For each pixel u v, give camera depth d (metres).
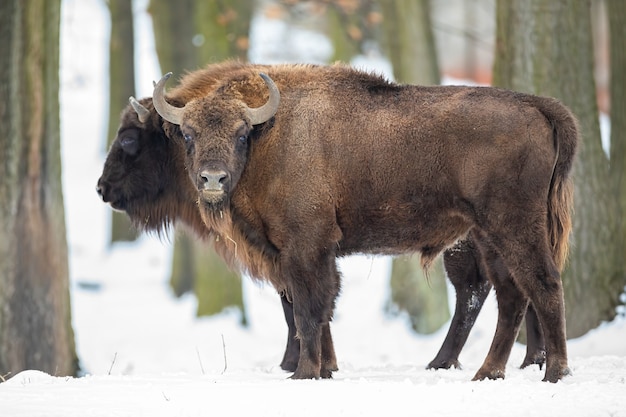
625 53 54.19
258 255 35.84
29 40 53.12
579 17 49.66
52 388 32.16
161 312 80.00
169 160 40.03
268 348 68.56
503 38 50.12
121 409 28.64
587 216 49.31
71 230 106.44
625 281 50.19
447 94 34.56
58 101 55.09
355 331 71.00
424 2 70.06
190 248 86.81
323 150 34.53
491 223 33.22
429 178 34.06
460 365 38.56
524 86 49.31
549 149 33.06
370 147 34.41
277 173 34.59
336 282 34.59
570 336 48.81
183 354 66.25
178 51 87.75
